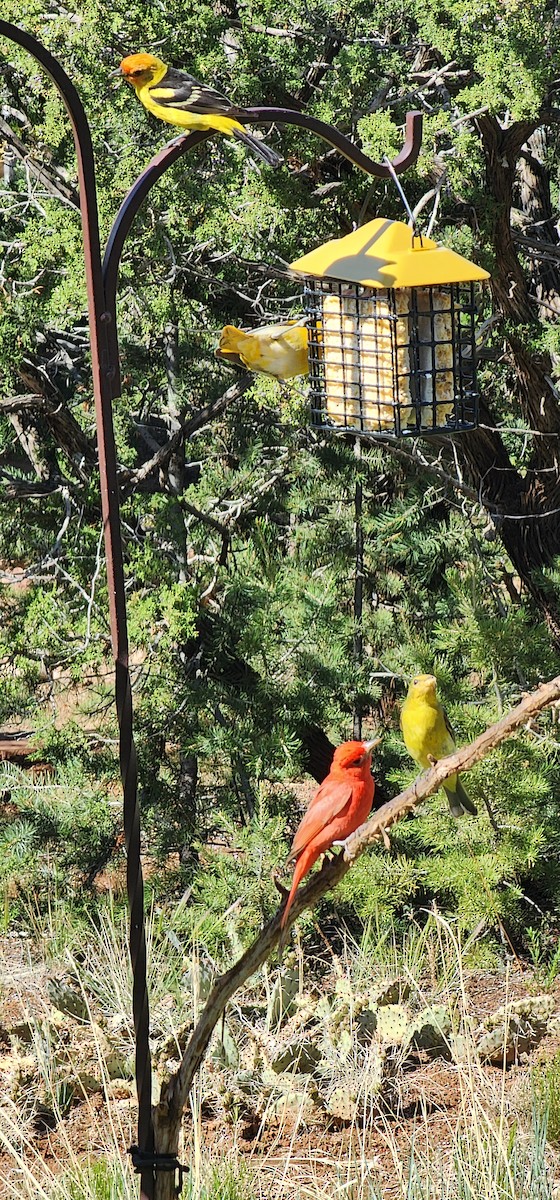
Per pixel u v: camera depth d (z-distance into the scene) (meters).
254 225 12.66
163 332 15.44
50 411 15.38
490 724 13.04
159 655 14.72
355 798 6.38
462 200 13.19
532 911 14.21
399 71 13.05
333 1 13.01
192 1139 9.82
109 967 12.74
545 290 16.84
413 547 15.87
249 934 13.05
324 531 16.41
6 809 17.75
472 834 12.88
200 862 14.80
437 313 7.62
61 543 15.45
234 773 15.14
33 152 14.48
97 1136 9.89
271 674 14.78
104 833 15.12
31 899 14.91
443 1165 9.23
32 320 13.95
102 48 12.55
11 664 15.51
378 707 16.44
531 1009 11.05
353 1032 10.90
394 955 12.85
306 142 12.51
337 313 7.76
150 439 18.36
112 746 15.54
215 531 16.45
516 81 11.52
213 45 12.59
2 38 12.56
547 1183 8.63
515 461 17.55
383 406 7.58
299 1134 9.97
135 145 12.61
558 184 17.00
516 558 16.20
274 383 12.99
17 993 12.67
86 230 6.35
